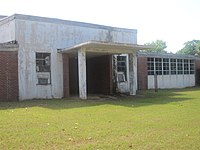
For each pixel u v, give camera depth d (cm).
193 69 3378
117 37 2480
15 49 1917
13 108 1470
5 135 825
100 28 2359
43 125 975
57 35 2112
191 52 6838
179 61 3192
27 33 1975
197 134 805
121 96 2138
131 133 832
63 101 1823
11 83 1897
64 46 2144
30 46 1986
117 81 2464
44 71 2053
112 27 2442
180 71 3198
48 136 808
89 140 756
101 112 1283
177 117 1100
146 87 2819
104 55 2434
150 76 2866
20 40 1944
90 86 2584
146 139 756
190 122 989
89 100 1867
